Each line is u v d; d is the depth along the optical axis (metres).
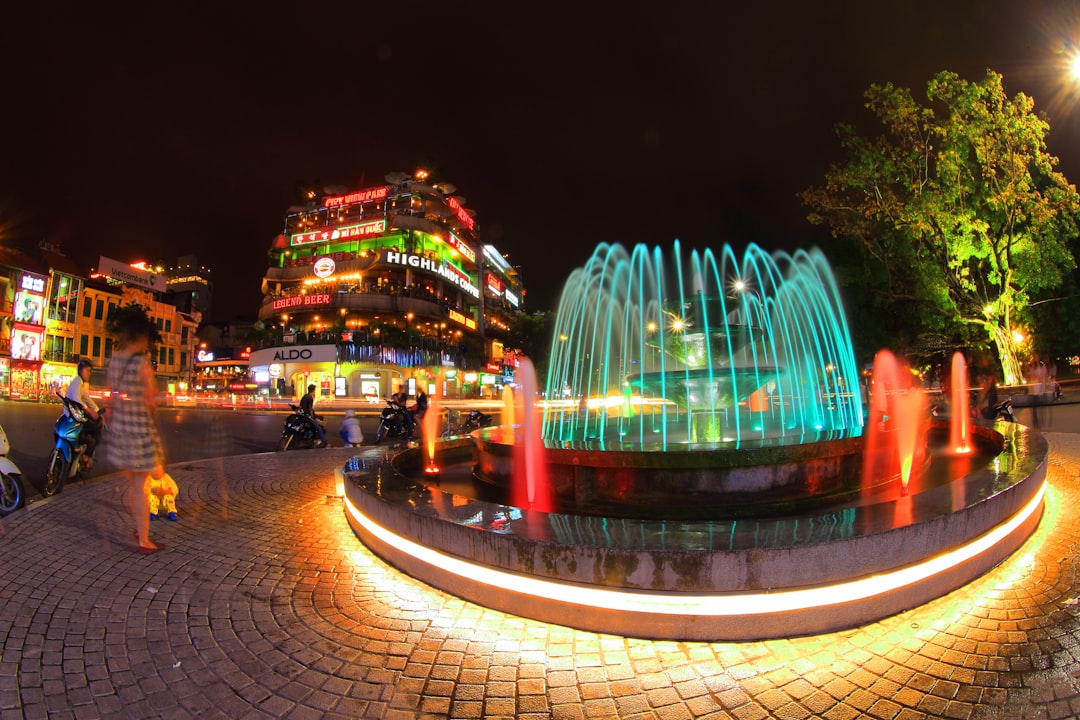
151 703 2.43
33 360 40.25
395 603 3.42
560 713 2.33
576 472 4.70
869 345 22.09
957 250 21.28
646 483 4.45
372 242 57.44
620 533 3.15
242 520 5.45
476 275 69.94
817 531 3.02
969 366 26.64
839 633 2.88
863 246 22.58
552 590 3.05
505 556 3.21
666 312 8.62
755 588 2.79
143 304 50.44
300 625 3.16
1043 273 20.61
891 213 21.14
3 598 3.55
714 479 4.37
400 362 51.25
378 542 4.27
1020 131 19.58
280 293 56.41
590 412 21.17
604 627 2.94
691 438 7.82
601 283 17.33
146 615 3.30
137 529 4.66
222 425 19.86
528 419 5.33
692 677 2.55
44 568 4.09
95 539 4.80
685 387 7.74
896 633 2.87
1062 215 20.56
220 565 4.15
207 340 74.19
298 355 49.69
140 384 4.52
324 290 54.19
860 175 20.94
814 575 2.84
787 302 18.64
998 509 3.63
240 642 2.97
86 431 7.23
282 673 2.66
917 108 20.28
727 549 2.79
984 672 2.52
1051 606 3.12
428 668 2.68
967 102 19.61
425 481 6.56
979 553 3.50
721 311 8.23
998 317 22.33
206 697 2.47
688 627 2.82
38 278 41.06
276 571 4.01
